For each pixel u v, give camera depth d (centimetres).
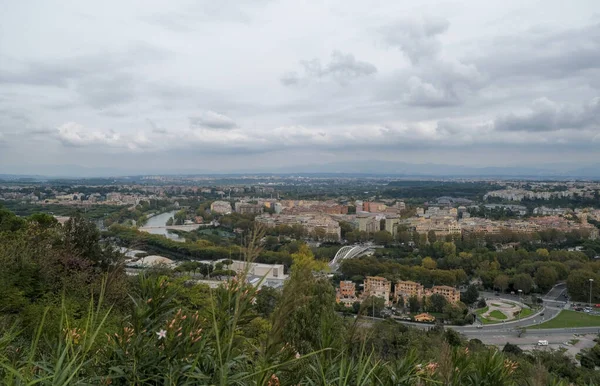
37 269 1698
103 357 487
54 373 372
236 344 462
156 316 488
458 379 630
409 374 576
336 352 576
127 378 429
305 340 806
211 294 495
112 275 548
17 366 449
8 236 2603
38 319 878
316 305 941
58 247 2184
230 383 412
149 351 460
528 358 2817
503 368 682
